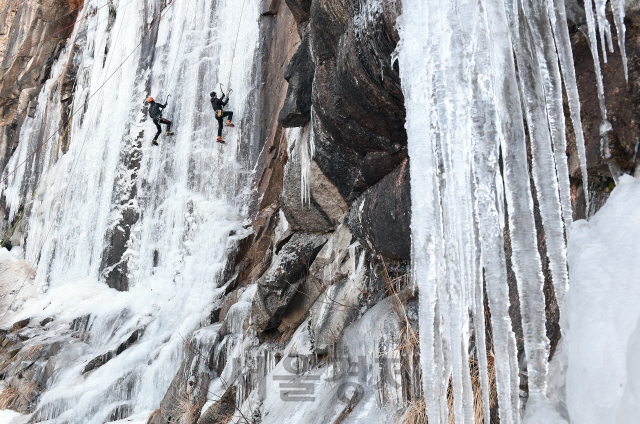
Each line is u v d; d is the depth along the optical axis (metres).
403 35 2.88
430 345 2.51
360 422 3.53
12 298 15.39
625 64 1.99
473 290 2.31
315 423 3.92
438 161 2.63
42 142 18.94
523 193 2.23
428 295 2.56
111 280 13.46
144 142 14.53
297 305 6.23
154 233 12.84
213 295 9.93
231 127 12.53
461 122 2.44
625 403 1.51
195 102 13.73
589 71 2.36
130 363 9.30
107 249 13.91
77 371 10.02
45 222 16.83
